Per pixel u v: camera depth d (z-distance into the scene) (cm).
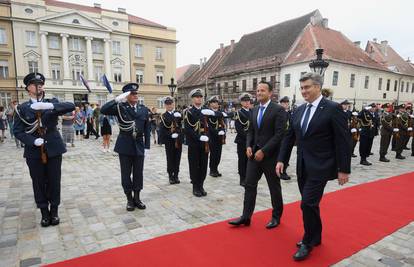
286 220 416
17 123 385
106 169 759
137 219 426
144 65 3731
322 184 313
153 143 1327
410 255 324
